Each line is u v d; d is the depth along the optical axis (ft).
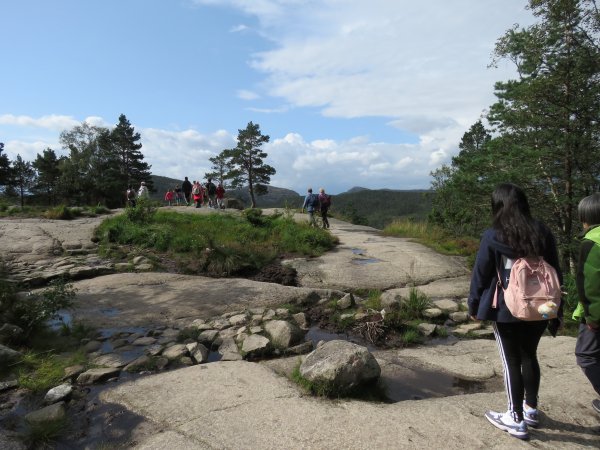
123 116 171.83
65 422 10.73
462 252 37.09
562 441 9.44
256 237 40.96
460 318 20.45
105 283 24.73
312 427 10.02
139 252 33.58
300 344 16.37
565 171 51.03
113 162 166.81
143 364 14.39
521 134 54.13
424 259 33.81
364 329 18.34
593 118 48.80
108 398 12.12
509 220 9.01
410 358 15.71
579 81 48.44
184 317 19.67
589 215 9.34
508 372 9.46
